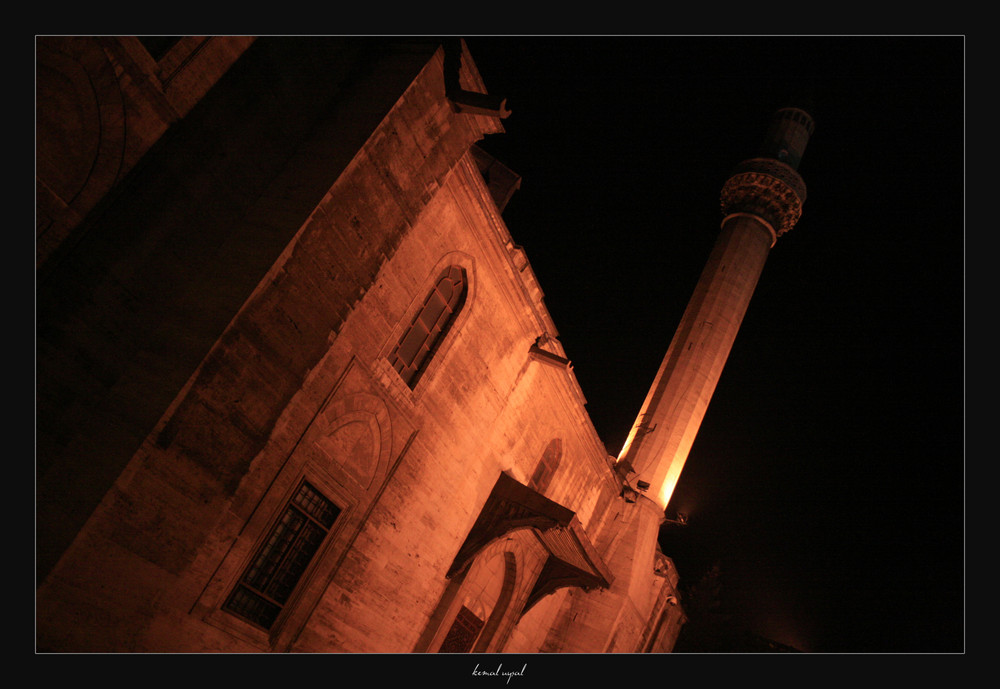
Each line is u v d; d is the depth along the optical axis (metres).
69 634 7.40
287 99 10.45
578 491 21.52
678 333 34.12
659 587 29.66
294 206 9.68
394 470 13.30
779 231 37.56
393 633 13.69
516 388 16.91
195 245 9.34
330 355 11.36
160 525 8.26
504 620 18.06
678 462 29.95
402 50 11.44
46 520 7.34
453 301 14.66
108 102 8.17
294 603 11.41
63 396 7.93
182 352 8.57
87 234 8.23
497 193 19.00
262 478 10.44
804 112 40.91
